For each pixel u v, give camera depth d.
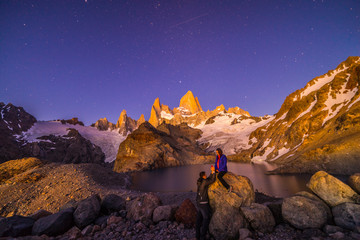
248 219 4.67
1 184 13.60
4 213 10.09
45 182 13.73
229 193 5.02
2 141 92.00
